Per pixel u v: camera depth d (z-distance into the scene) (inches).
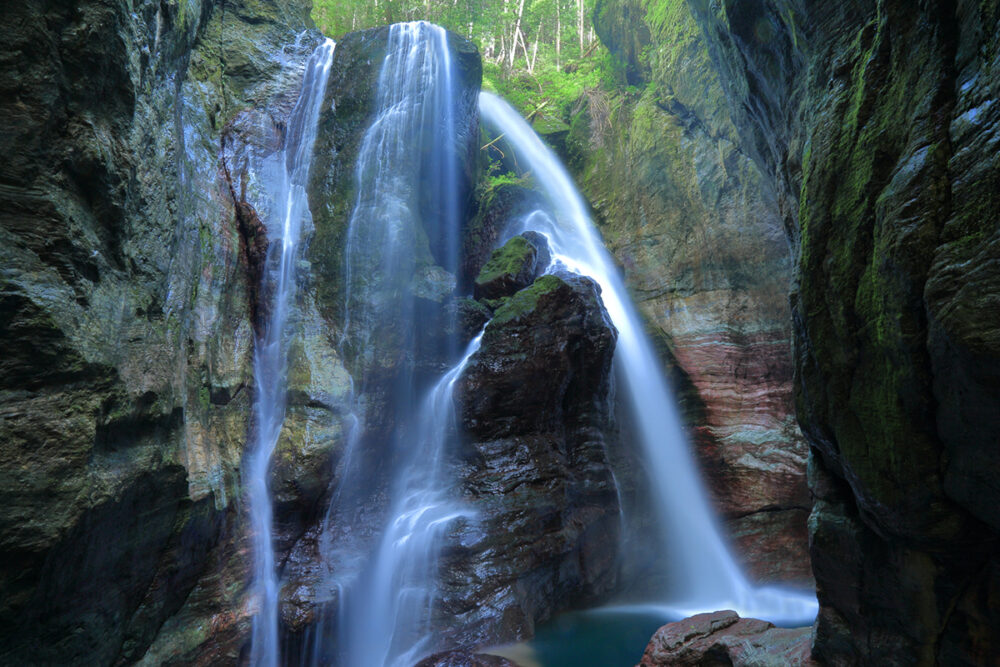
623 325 569.9
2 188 163.2
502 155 705.6
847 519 180.7
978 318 104.8
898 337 133.8
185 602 280.4
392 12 786.8
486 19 828.0
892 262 133.0
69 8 177.3
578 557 427.5
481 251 615.8
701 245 559.5
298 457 351.6
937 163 123.3
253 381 362.9
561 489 425.7
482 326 477.1
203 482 279.1
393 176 471.2
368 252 442.0
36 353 163.2
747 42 287.7
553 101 783.1
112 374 193.2
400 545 384.5
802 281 183.5
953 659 143.3
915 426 135.1
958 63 123.4
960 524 134.3
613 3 677.3
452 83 545.3
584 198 703.1
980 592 136.0
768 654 223.3
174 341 262.8
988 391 107.2
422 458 433.7
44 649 181.2
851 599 179.6
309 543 357.7
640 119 639.8
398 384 429.7
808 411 188.2
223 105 426.6
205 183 370.3
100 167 190.9
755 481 493.7
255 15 489.1
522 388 430.9
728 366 529.0
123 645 231.8
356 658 342.3
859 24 180.5
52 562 167.9
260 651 311.3
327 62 514.3
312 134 479.8
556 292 456.8
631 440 517.7
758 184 519.5
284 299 401.1
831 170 168.7
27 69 167.0
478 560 374.0
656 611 444.1
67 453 168.2
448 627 353.1
